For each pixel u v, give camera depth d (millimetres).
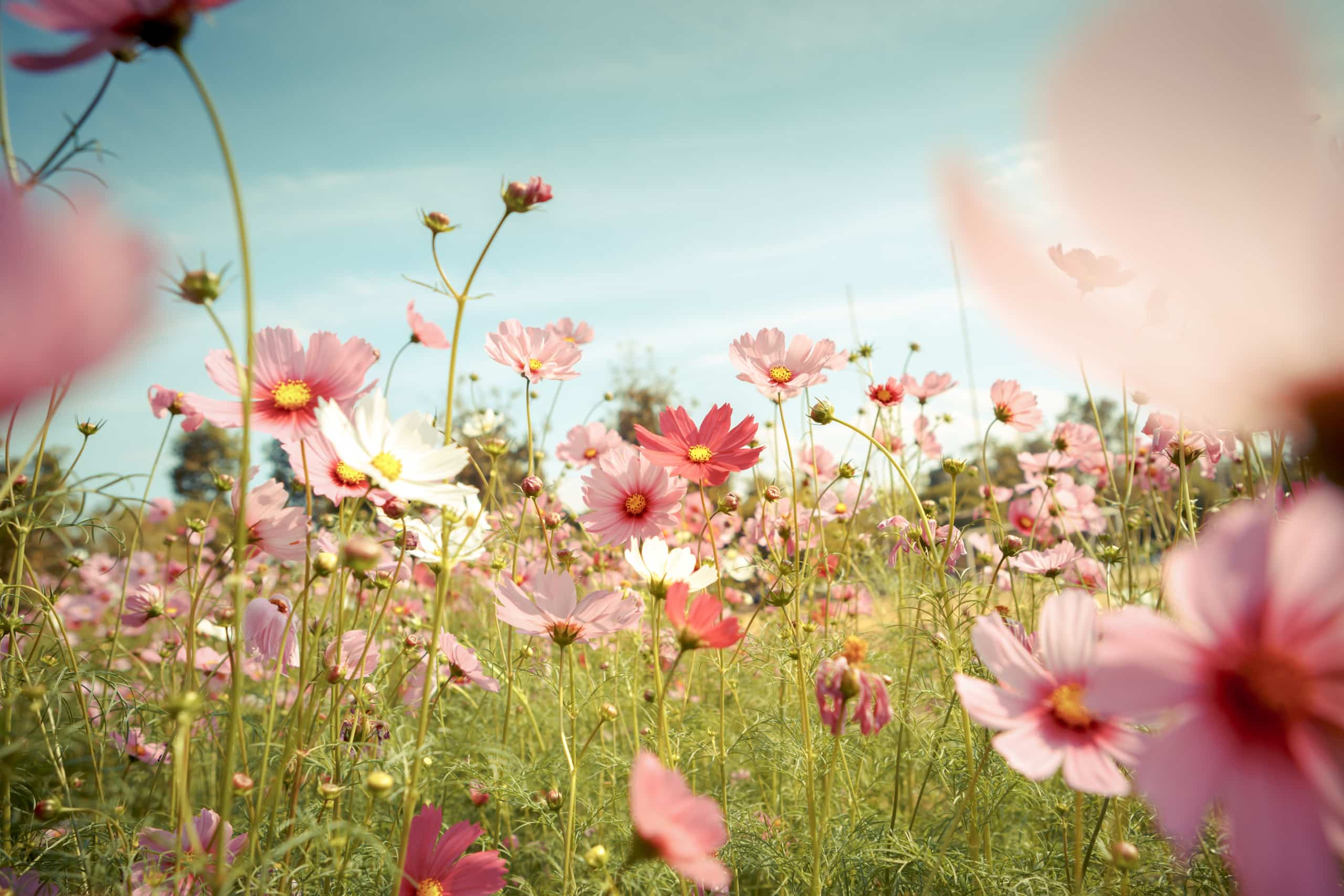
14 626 537
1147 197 198
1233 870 481
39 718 500
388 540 553
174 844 466
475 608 1012
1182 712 263
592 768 693
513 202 484
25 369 219
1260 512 270
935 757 596
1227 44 189
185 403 442
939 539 670
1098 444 1021
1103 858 520
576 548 981
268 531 498
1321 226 188
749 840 577
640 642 712
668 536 1114
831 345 675
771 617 769
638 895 581
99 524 549
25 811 518
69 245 223
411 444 460
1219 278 196
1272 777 250
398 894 423
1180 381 204
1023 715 366
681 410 612
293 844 428
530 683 805
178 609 925
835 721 451
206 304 363
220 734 656
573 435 1075
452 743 762
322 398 467
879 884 568
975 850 547
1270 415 199
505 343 683
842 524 987
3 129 369
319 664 524
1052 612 382
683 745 653
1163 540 708
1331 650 250
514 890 626
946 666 627
